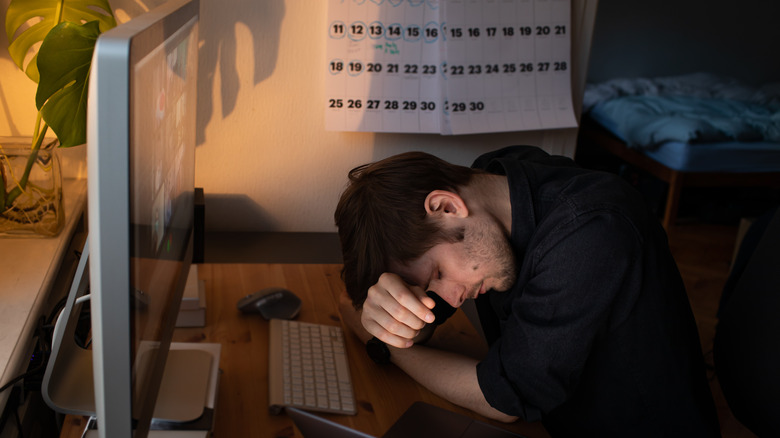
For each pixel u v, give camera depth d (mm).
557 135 1640
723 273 3066
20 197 1094
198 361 923
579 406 994
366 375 1017
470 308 1304
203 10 1358
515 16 1493
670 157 3670
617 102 4500
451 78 1481
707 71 5285
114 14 1315
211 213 1534
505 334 903
